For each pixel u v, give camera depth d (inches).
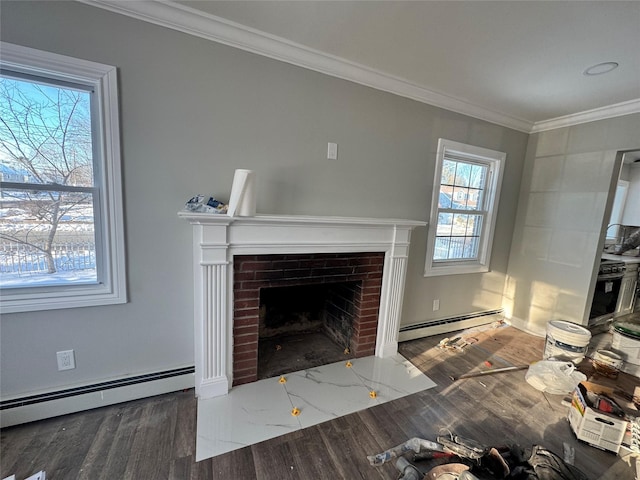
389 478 52.9
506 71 79.0
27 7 51.8
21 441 57.0
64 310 61.7
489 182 120.0
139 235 65.8
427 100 95.4
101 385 66.7
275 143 76.0
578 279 109.1
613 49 65.7
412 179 98.7
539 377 82.4
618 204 165.0
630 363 95.9
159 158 65.2
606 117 99.7
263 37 68.6
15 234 57.9
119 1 56.6
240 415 66.6
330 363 90.8
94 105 60.0
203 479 50.9
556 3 52.5
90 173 62.0
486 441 63.2
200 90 66.6
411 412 71.0
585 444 63.2
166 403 69.6
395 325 96.6
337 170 85.4
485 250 122.6
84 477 50.3
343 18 60.6
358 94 85.0
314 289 110.0
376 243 87.6
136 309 68.0
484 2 53.2
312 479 52.1
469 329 123.9
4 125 54.9
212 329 69.6
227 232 67.2
